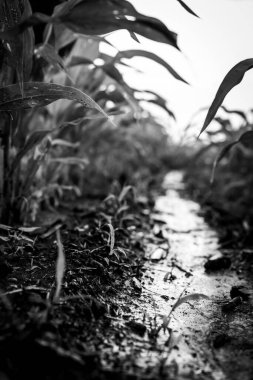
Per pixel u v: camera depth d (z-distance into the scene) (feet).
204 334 2.58
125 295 3.03
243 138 4.13
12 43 2.91
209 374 2.09
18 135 4.00
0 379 1.78
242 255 4.52
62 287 2.77
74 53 4.64
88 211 5.56
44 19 2.31
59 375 1.88
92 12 2.28
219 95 3.18
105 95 5.03
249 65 3.11
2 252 3.17
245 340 2.52
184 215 6.97
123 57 3.90
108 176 8.87
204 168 12.76
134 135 10.61
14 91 3.05
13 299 2.47
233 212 7.01
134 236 4.80
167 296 3.18
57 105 5.04
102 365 2.03
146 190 9.34
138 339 2.37
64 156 5.76
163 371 2.06
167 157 16.80
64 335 2.23
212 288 3.51
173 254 4.49
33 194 4.71
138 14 2.30
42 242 3.78
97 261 3.39
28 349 1.97
